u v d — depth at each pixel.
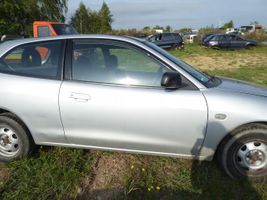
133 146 3.11
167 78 2.76
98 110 3.00
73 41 3.21
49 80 3.13
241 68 12.44
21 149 3.39
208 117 2.86
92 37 3.19
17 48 3.31
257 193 2.92
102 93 2.99
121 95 2.96
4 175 3.22
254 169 3.04
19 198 2.80
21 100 3.15
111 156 3.60
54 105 3.09
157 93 2.92
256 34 34.62
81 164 3.40
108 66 3.10
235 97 2.88
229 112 2.82
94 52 3.15
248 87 3.27
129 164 3.44
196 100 2.86
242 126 2.91
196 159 3.14
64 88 3.06
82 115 3.05
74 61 3.15
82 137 3.17
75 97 3.03
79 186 3.03
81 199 2.87
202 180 3.13
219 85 3.20
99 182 3.13
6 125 3.34
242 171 3.05
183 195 2.92
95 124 3.07
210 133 2.90
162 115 2.90
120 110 2.96
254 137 2.90
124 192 2.96
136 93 2.94
